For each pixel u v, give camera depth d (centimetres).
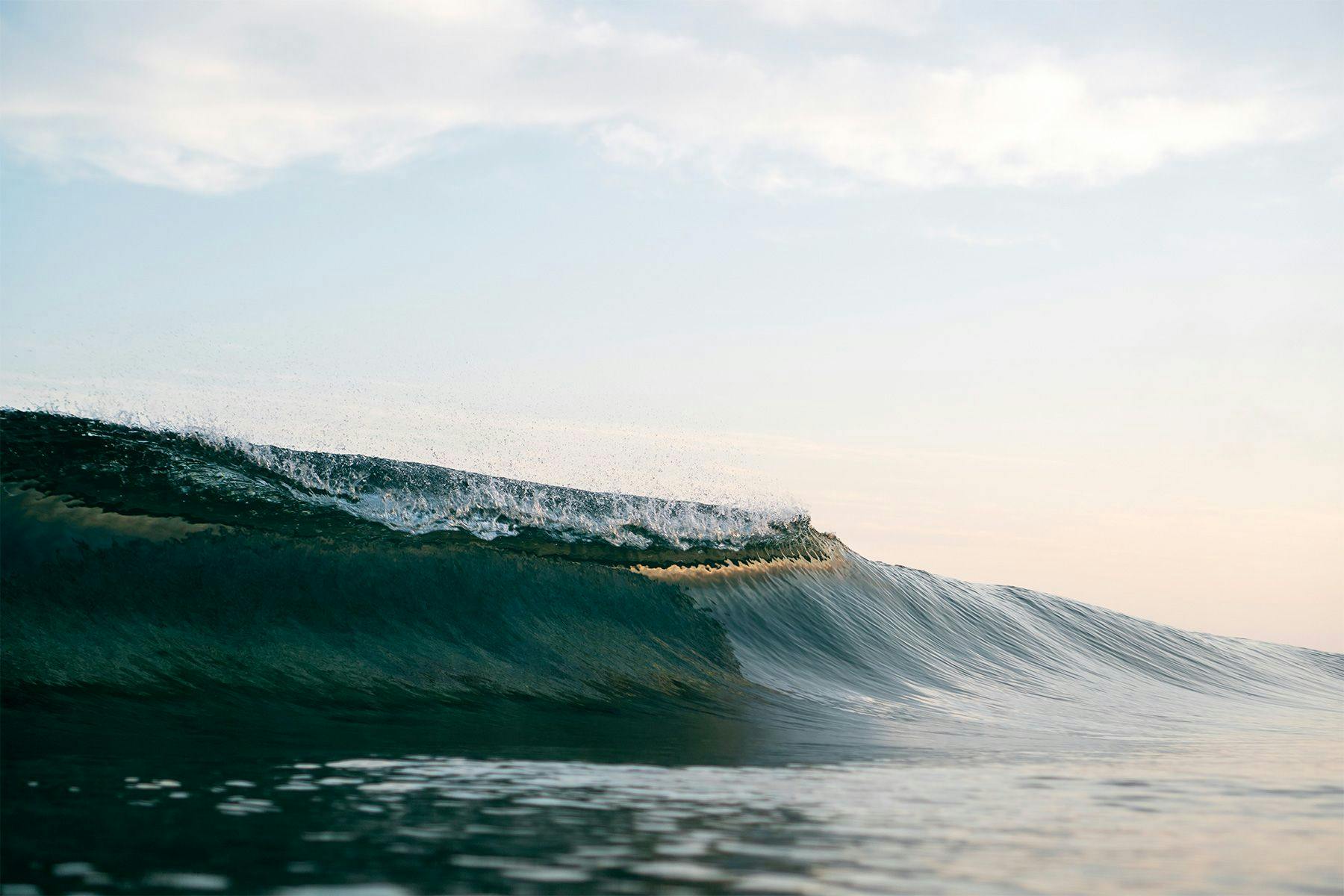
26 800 471
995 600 1912
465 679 997
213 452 1120
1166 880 395
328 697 885
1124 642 1947
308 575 1045
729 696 1130
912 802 566
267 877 357
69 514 980
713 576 1402
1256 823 530
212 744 675
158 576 966
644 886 365
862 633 1502
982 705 1304
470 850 407
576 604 1205
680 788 584
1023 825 500
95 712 755
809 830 471
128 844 395
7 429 1030
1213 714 1464
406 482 1226
